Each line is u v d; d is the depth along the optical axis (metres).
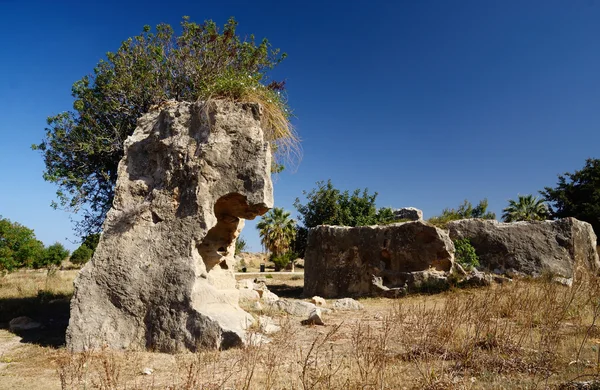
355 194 27.64
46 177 12.43
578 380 4.55
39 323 10.27
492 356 5.46
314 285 17.56
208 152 8.01
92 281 7.90
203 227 7.68
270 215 41.12
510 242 14.79
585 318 7.46
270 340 7.34
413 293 13.77
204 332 7.01
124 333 7.54
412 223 14.86
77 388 4.98
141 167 8.82
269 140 9.06
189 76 13.00
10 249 20.48
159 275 7.64
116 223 8.27
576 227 14.70
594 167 30.81
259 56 13.86
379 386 4.46
